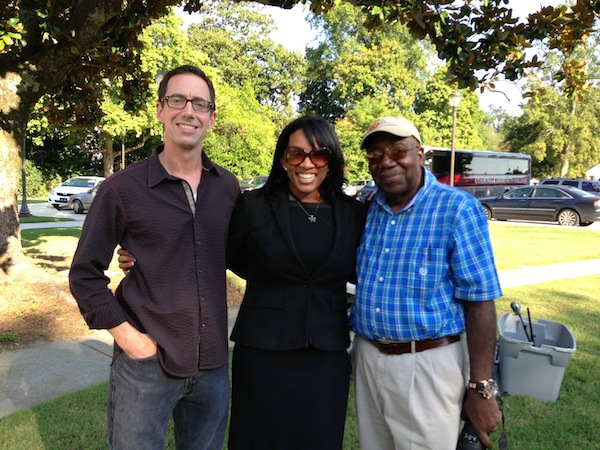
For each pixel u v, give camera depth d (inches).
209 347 77.5
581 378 150.6
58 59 216.5
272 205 83.9
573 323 208.8
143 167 75.2
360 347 86.4
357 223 86.7
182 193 75.7
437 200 77.8
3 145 223.8
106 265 74.0
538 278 315.6
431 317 76.6
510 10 158.7
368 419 87.0
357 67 1214.3
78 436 112.1
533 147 1497.3
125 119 738.8
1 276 221.1
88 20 188.5
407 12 154.9
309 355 80.8
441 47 163.3
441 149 920.3
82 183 825.5
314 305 81.4
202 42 1470.2
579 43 171.2
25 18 210.5
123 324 72.4
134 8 188.4
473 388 76.8
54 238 431.8
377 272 80.3
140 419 74.7
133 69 235.3
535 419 125.5
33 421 117.7
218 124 963.3
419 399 78.4
